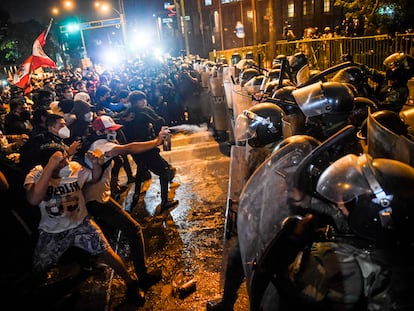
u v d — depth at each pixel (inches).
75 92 390.3
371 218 57.2
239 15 1754.4
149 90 450.3
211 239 179.5
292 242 63.7
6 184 128.9
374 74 182.7
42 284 151.2
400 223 56.1
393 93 172.7
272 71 214.5
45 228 127.0
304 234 63.2
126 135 224.4
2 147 211.3
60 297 142.6
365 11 492.4
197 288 143.5
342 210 60.5
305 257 63.6
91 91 431.5
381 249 58.7
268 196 74.4
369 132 77.8
